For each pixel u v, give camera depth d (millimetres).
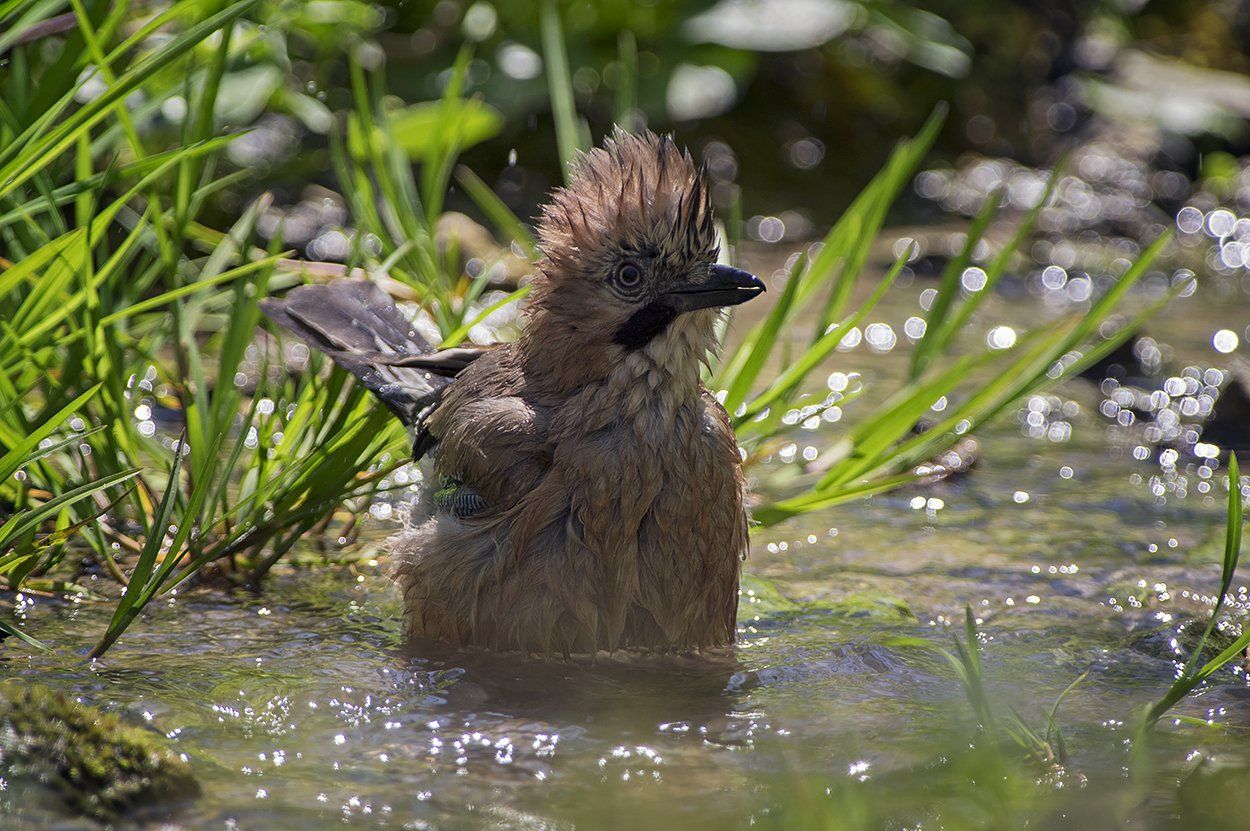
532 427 8008
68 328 9961
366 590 9156
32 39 9414
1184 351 15195
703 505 8039
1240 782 6172
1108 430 13102
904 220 20203
